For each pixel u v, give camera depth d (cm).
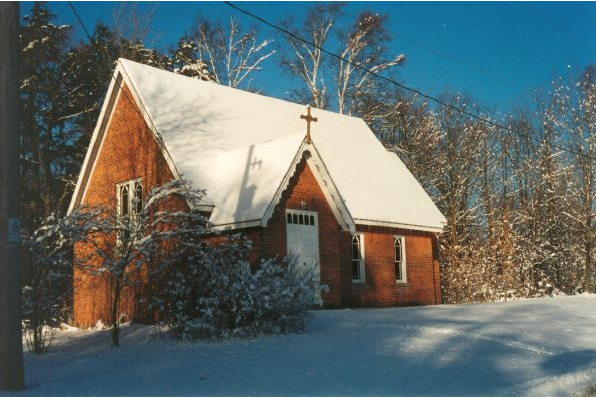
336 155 2769
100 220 1576
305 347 1258
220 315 1395
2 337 964
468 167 4444
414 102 4566
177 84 2434
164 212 1523
